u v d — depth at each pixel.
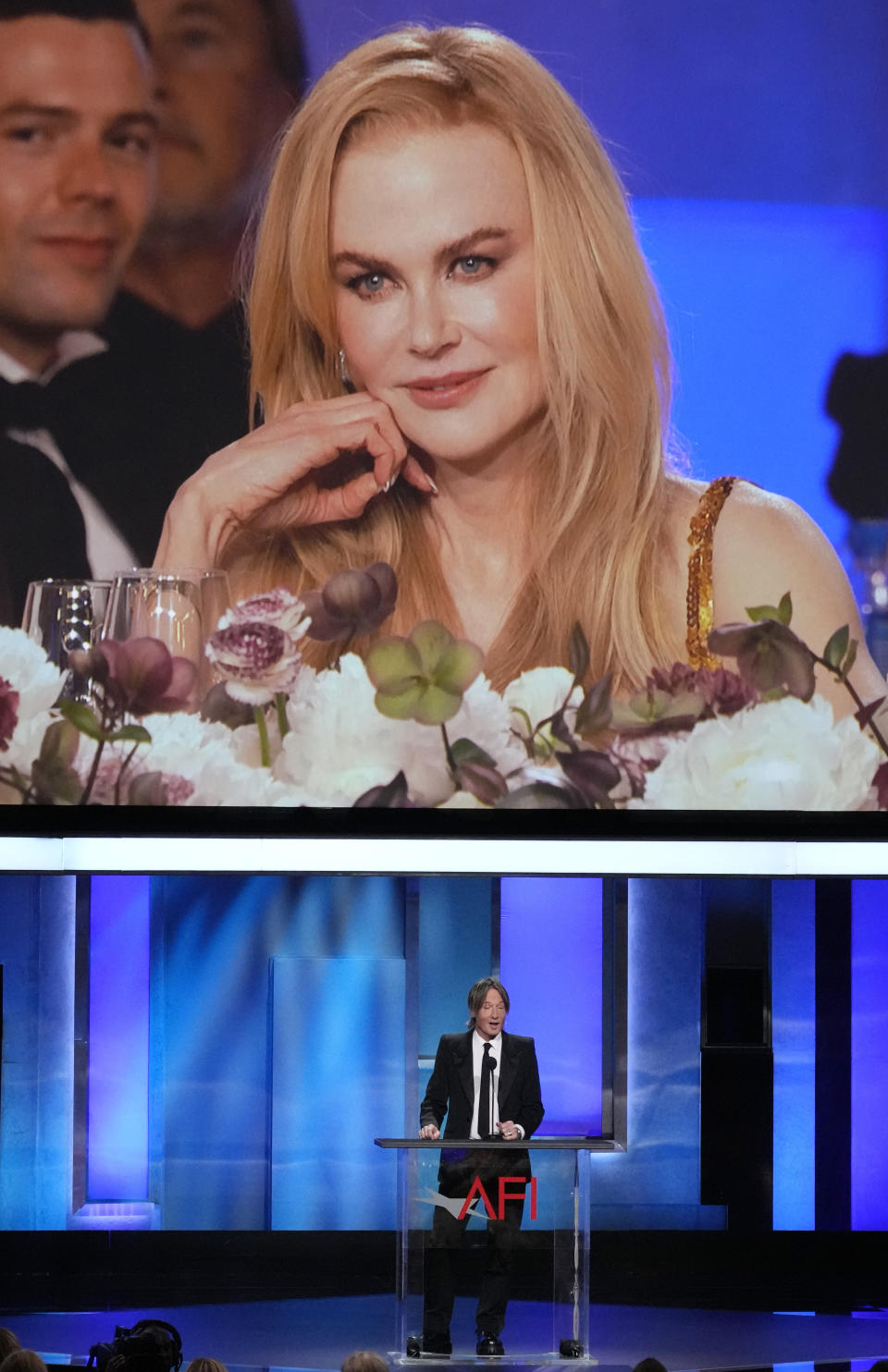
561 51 19.77
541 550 19.75
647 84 19.78
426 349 19.72
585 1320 17.19
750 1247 23.23
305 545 19.59
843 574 19.81
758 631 19.75
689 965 23.89
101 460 19.39
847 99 19.88
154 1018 23.42
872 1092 23.42
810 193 19.88
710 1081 23.53
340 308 19.67
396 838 19.48
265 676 19.44
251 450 19.52
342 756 19.47
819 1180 23.55
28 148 19.28
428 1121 17.75
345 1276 23.06
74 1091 22.97
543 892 24.00
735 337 19.84
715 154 19.83
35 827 19.20
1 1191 22.73
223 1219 23.33
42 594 19.30
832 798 19.73
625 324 19.80
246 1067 23.61
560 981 23.94
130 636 19.31
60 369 19.36
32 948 23.05
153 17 19.36
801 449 19.88
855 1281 23.11
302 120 19.58
